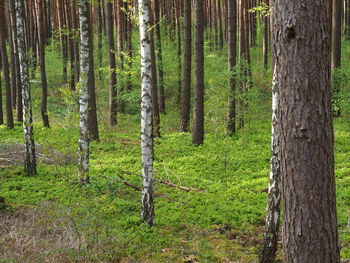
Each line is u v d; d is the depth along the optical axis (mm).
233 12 18641
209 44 34562
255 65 31234
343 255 7395
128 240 8039
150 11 25281
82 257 7035
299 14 3895
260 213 10000
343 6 40781
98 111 26953
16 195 11211
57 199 10656
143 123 8977
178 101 28734
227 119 19875
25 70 12867
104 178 13227
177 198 11625
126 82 24594
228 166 15258
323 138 3998
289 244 4227
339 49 19625
